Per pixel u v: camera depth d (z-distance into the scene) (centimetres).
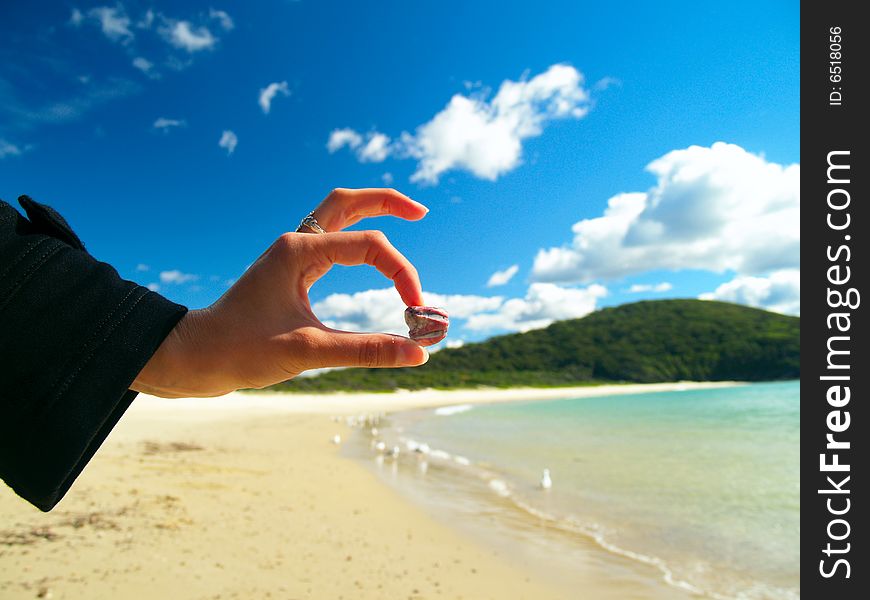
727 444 1888
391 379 8244
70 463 63
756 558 647
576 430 2567
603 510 891
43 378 63
